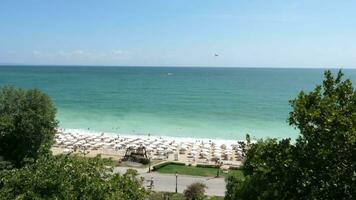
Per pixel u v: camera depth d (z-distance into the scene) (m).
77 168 15.49
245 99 148.50
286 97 155.88
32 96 49.50
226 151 64.75
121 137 76.62
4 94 49.06
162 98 149.75
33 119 46.62
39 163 15.88
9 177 15.16
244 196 14.13
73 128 88.44
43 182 14.38
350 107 12.88
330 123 12.35
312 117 12.80
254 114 110.38
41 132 47.03
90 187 14.85
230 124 95.38
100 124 93.88
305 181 12.61
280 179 13.02
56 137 71.19
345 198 12.03
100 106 124.75
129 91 175.38
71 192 14.62
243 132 86.00
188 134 83.75
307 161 12.62
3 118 45.25
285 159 13.22
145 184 46.44
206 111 115.94
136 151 60.28
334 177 12.21
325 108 12.74
